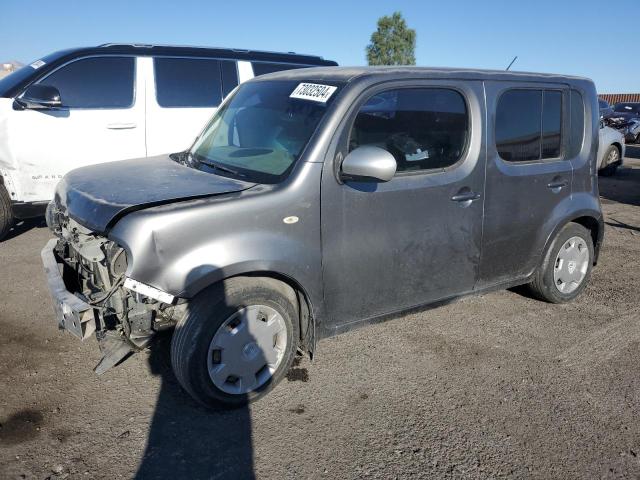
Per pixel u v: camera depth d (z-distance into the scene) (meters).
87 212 2.96
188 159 3.89
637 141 21.84
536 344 3.96
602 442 2.88
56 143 6.14
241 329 2.95
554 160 4.29
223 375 2.94
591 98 4.54
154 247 2.67
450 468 2.66
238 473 2.59
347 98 3.20
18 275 5.14
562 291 4.61
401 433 2.91
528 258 4.28
